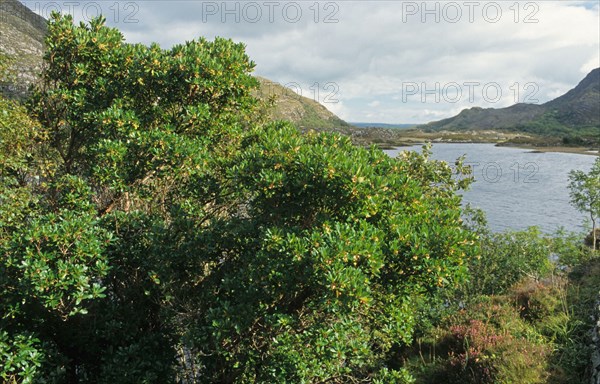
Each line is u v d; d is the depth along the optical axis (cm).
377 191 737
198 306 891
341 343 735
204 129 1223
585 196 2336
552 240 2002
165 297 916
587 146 15700
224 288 838
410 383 956
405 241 732
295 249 693
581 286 1490
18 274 802
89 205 1021
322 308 776
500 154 12838
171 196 1184
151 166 1029
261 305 782
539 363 1054
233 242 917
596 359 968
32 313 854
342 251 664
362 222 741
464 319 1438
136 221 979
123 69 1251
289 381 776
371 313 874
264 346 812
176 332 1039
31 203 1145
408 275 750
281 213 837
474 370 1126
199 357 895
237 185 870
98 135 1290
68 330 911
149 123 1200
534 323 1305
